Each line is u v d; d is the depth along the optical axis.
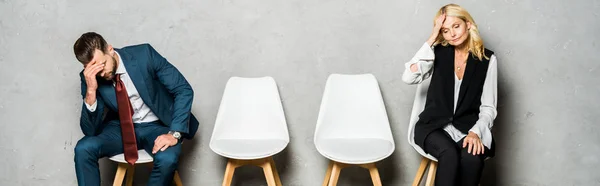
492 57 2.74
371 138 3.04
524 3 3.21
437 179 2.56
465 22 2.67
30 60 3.29
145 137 2.85
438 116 2.74
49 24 3.25
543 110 3.33
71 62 3.29
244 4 3.23
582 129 3.35
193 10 3.23
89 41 2.57
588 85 3.29
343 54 3.27
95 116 2.74
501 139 3.37
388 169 3.42
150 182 2.71
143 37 3.25
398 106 3.34
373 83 3.08
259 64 3.28
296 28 3.25
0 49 3.28
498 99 3.32
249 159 2.88
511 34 3.24
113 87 2.77
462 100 2.73
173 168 2.69
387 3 3.21
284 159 3.40
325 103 3.04
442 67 2.76
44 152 3.39
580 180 3.40
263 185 3.45
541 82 3.29
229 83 3.11
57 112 3.35
